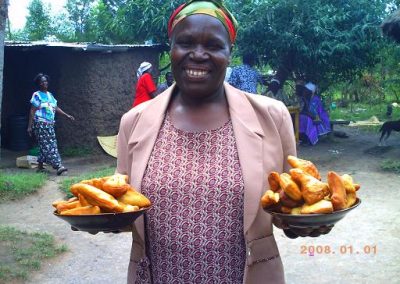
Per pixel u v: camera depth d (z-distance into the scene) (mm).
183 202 1578
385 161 8203
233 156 1595
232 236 1567
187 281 1604
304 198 1394
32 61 10352
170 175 1595
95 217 1396
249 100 1706
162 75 13180
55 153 7973
